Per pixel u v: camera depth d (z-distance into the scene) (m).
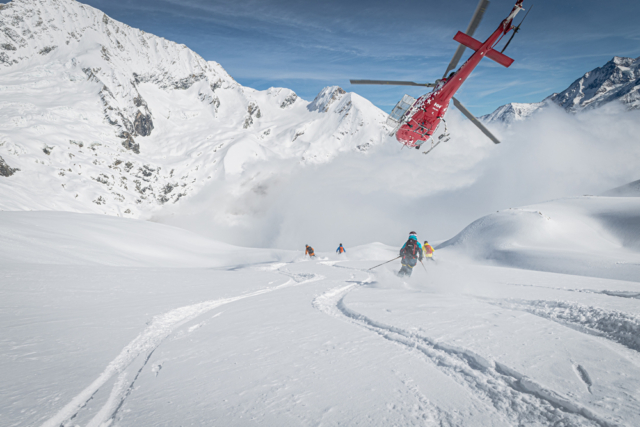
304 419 1.62
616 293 5.18
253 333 3.40
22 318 4.07
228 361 2.59
